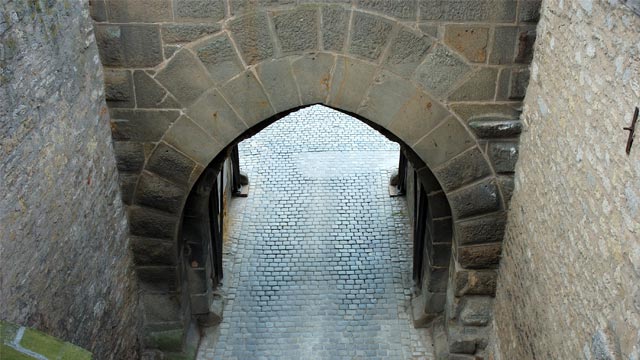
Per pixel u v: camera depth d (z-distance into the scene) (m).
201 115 6.07
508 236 6.42
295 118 12.01
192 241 7.21
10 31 4.19
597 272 4.18
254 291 8.41
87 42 5.50
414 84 5.94
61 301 4.98
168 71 5.88
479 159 6.22
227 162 9.34
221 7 5.63
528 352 5.69
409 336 7.76
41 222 4.63
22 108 4.34
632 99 3.72
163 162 6.26
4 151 4.11
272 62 5.88
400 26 5.72
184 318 7.25
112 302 6.12
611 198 3.98
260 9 5.65
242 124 6.12
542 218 5.35
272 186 10.32
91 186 5.59
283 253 9.02
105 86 5.90
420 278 8.18
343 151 11.14
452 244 7.08
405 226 9.46
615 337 3.88
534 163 5.63
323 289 8.44
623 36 3.86
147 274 6.84
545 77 5.36
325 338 7.77
